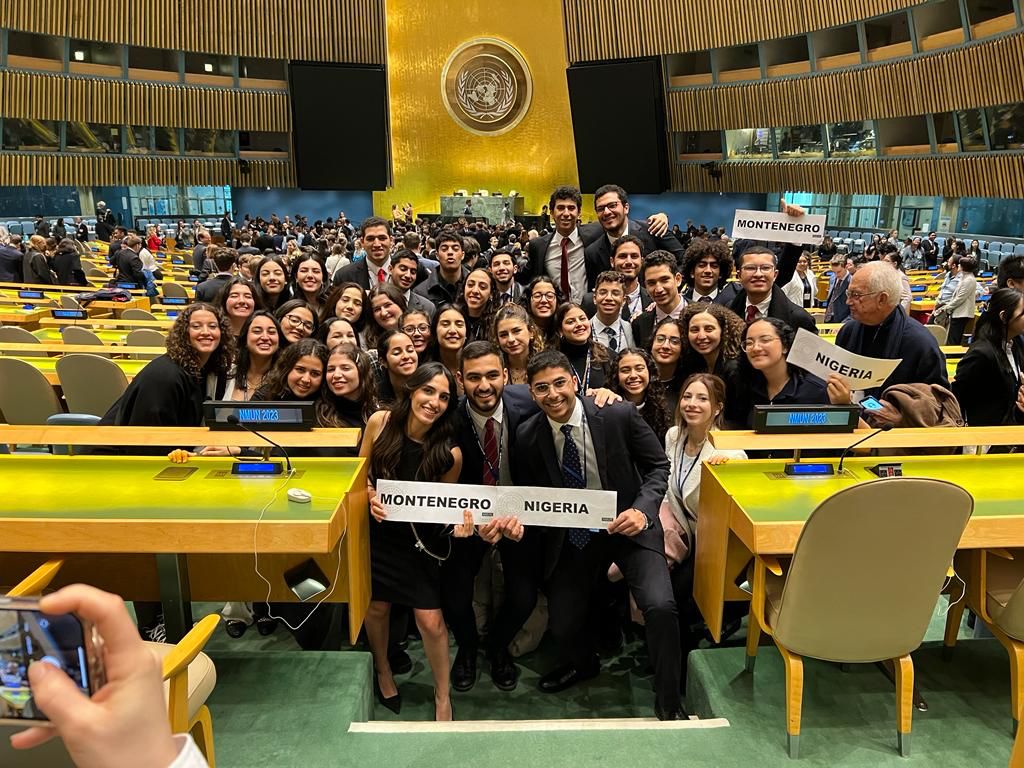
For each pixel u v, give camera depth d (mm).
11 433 2137
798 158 16266
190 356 2771
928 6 13047
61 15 14453
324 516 1840
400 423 2430
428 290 4777
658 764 1861
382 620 2402
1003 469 2270
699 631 2754
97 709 446
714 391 2527
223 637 2779
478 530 2381
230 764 1874
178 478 2092
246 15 15992
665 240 4348
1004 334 2854
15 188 15695
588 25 17062
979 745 1929
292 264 5121
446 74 19422
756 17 15492
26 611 513
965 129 13094
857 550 1658
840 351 2277
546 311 3539
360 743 1951
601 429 2396
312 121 16594
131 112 15688
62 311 5656
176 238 16391
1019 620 1877
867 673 2246
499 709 2445
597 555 2447
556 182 20125
